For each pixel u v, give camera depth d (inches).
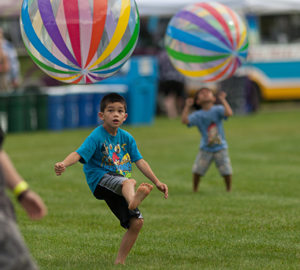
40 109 1617.9
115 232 588.4
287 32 2135.8
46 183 874.8
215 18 705.6
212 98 823.1
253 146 1294.3
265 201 732.0
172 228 598.2
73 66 512.1
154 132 1596.9
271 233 568.4
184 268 449.7
